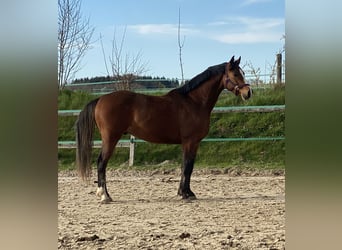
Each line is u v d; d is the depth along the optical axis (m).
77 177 8.64
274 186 7.38
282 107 9.33
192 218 5.13
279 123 10.48
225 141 10.17
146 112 6.41
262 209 5.58
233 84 6.56
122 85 12.01
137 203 6.16
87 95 11.73
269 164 9.30
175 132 6.52
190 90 6.64
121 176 8.72
